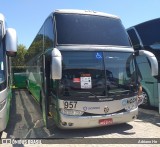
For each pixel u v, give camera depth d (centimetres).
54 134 798
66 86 757
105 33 834
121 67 817
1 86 714
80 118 751
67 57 770
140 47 1146
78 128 775
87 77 772
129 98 815
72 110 754
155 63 809
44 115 855
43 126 898
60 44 779
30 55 1530
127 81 822
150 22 1114
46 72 841
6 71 745
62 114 754
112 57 809
